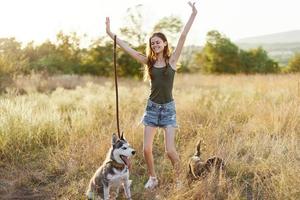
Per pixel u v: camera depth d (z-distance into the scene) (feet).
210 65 121.60
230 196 15.23
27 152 22.02
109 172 15.03
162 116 16.42
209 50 121.90
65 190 17.54
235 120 26.89
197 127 24.35
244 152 20.67
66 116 27.68
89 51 87.40
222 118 26.09
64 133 24.31
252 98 33.22
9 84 49.08
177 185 16.05
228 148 19.95
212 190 15.58
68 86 55.47
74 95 39.04
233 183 16.88
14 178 18.97
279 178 16.39
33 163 20.70
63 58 84.64
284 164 17.60
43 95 38.11
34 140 23.13
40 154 21.83
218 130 22.59
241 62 122.31
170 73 16.14
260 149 20.17
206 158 19.11
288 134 22.40
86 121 25.40
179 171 16.71
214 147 20.21
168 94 16.34
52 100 34.68
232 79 67.00
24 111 24.82
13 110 24.59
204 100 32.04
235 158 18.92
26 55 79.56
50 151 21.81
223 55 120.88
